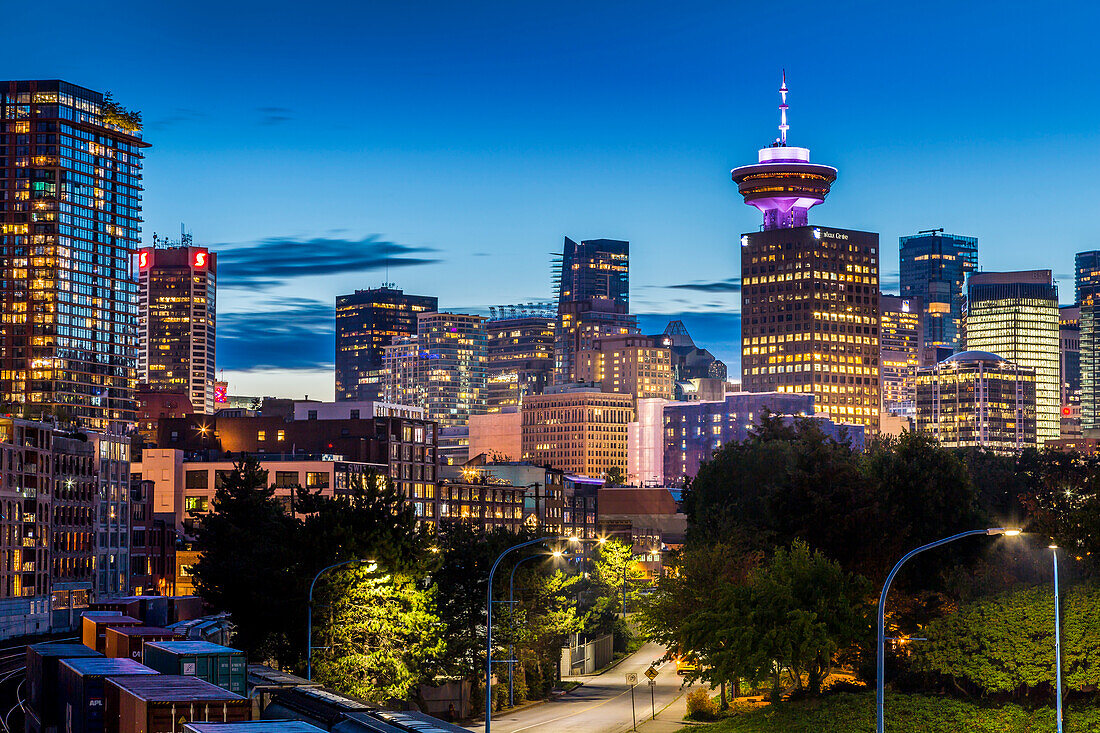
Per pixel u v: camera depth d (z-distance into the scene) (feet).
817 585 406.62
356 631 415.64
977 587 456.45
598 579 652.89
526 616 479.82
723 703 426.10
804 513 496.64
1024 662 382.63
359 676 411.13
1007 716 366.43
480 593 464.24
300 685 305.53
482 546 474.90
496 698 464.24
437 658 451.94
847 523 478.18
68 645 326.65
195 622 408.05
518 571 480.23
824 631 391.04
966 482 505.25
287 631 417.49
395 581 426.51
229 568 437.17
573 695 495.41
